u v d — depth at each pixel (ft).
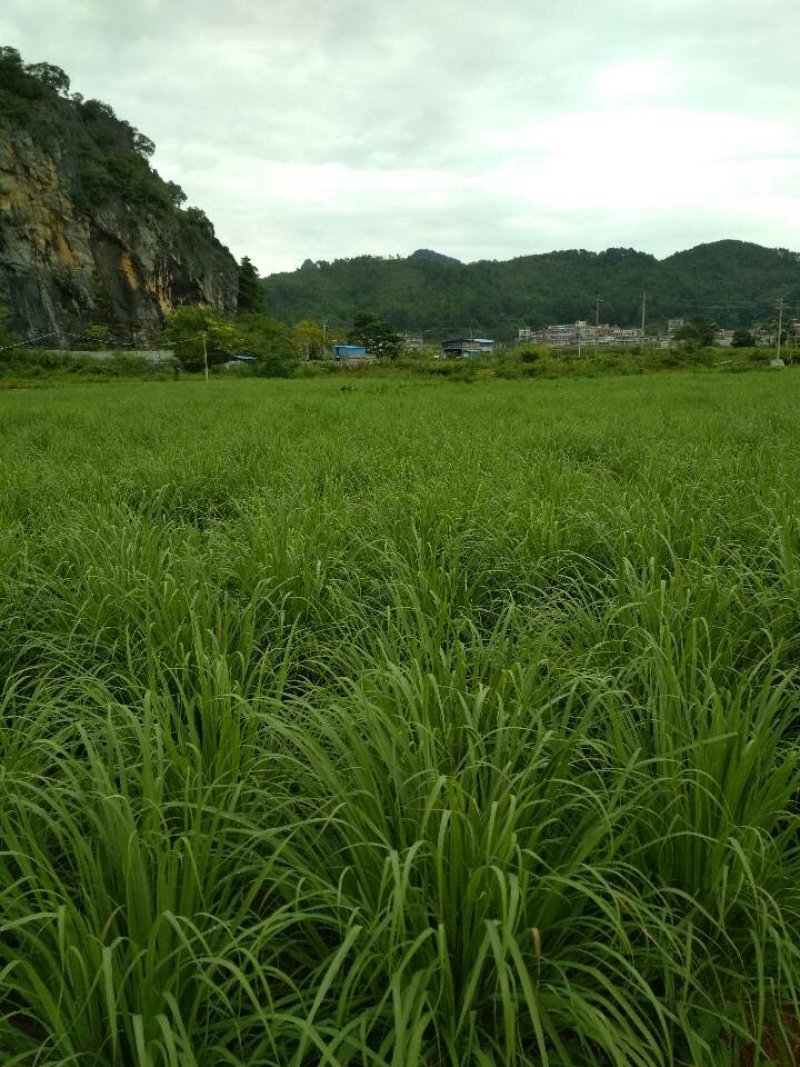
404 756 7.70
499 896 6.24
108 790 7.01
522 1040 6.55
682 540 15.62
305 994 6.55
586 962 6.98
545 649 10.89
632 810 7.45
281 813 8.11
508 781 7.49
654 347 265.75
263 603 13.44
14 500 22.41
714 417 43.34
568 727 9.75
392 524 17.93
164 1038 5.37
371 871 6.96
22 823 7.39
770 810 7.48
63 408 67.05
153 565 14.46
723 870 6.75
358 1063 6.50
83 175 338.75
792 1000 6.62
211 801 7.82
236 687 9.34
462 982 6.37
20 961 5.73
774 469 22.33
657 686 8.82
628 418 44.55
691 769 7.27
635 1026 6.84
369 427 42.11
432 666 9.62
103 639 12.39
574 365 178.29
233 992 6.76
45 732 10.03
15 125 305.32
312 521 17.85
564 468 24.79
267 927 6.30
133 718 8.05
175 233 379.76
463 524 17.71
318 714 8.13
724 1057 6.56
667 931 6.53
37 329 308.40
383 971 6.49
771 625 11.25
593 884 6.51
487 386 116.26
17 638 12.76
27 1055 5.86
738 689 8.40
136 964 5.90
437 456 29.48
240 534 17.58
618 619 11.85
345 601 13.14
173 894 6.22
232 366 242.99
